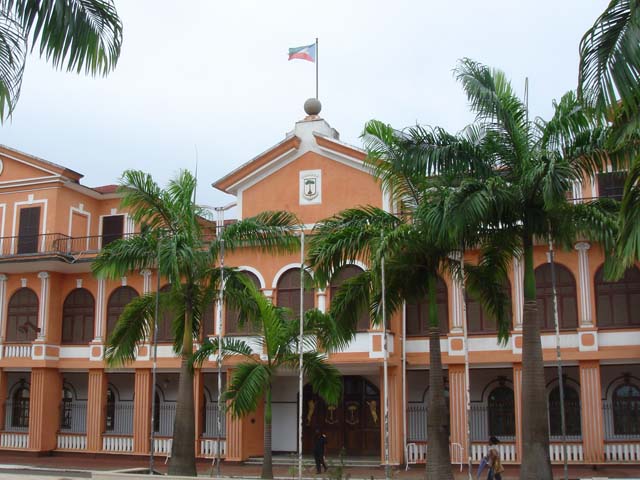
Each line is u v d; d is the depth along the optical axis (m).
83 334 33.31
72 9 11.97
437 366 18.61
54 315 33.38
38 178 34.34
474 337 28.03
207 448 30.05
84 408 34.53
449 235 16.62
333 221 19.56
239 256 30.14
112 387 34.81
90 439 32.06
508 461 26.95
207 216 23.16
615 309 27.06
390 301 19.88
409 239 17.94
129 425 34.19
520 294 27.80
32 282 33.59
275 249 22.62
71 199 35.03
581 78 10.19
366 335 27.67
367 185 28.77
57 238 33.53
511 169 17.77
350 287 19.80
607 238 17.19
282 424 31.66
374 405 30.88
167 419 33.44
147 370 31.64
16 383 35.50
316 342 21.30
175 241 21.14
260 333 22.56
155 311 22.03
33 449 32.06
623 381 28.34
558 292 27.58
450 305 28.45
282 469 27.39
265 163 30.02
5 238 34.25
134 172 22.02
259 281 29.70
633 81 9.95
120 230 36.28
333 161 29.39
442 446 18.17
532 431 16.86
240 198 30.36
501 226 18.06
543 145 17.33
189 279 22.23
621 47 9.91
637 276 27.02
